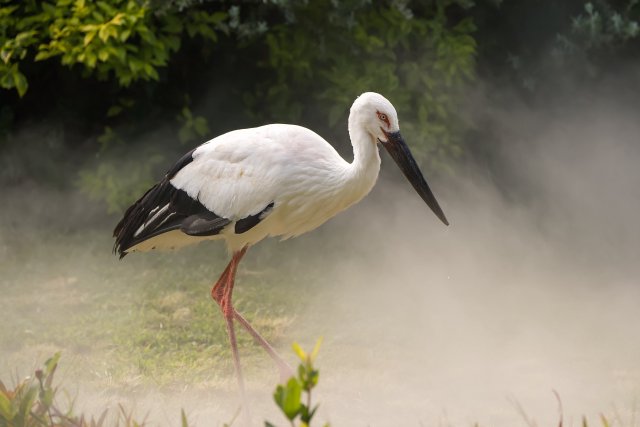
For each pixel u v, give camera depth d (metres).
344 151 13.66
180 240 8.95
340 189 8.20
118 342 9.55
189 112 12.77
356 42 12.85
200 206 8.48
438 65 13.06
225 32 12.30
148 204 8.83
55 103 13.74
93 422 5.96
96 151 13.80
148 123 13.38
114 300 10.79
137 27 11.71
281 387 4.03
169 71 13.46
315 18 12.69
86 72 12.25
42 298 10.84
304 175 8.15
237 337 9.84
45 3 12.11
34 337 9.68
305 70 12.92
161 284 11.30
